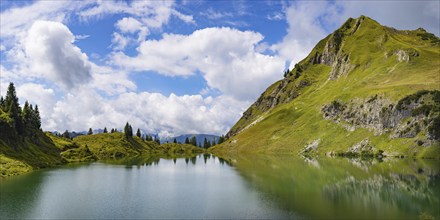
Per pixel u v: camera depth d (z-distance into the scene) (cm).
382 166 12800
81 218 5938
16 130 17475
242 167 14900
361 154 18125
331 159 17275
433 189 8025
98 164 18500
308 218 5703
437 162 13350
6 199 7575
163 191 8669
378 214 5888
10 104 19225
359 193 7744
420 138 15962
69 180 10912
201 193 8288
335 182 9394
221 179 10919
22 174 12756
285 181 9856
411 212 5984
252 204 6844
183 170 14450
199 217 5916
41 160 17100
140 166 16925
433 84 18538
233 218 5816
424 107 16662
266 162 17012
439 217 5653
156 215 6100
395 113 18112
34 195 8081
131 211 6419
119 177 11806
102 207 6775
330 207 6431
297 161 16800
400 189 8100
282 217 5809
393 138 17512
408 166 12444
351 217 5728
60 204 7050
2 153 14512
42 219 5881
